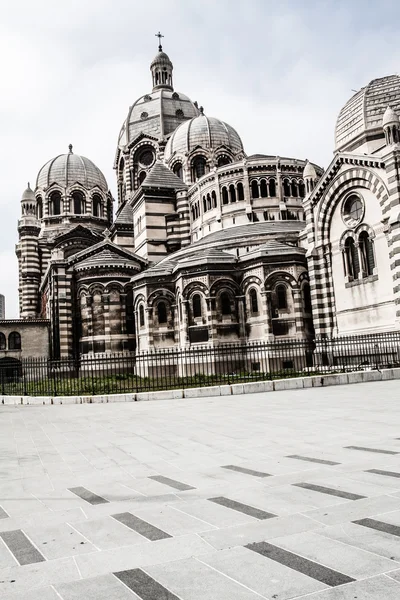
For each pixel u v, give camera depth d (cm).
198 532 688
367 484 877
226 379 3328
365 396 2309
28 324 6262
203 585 530
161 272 5066
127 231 7056
